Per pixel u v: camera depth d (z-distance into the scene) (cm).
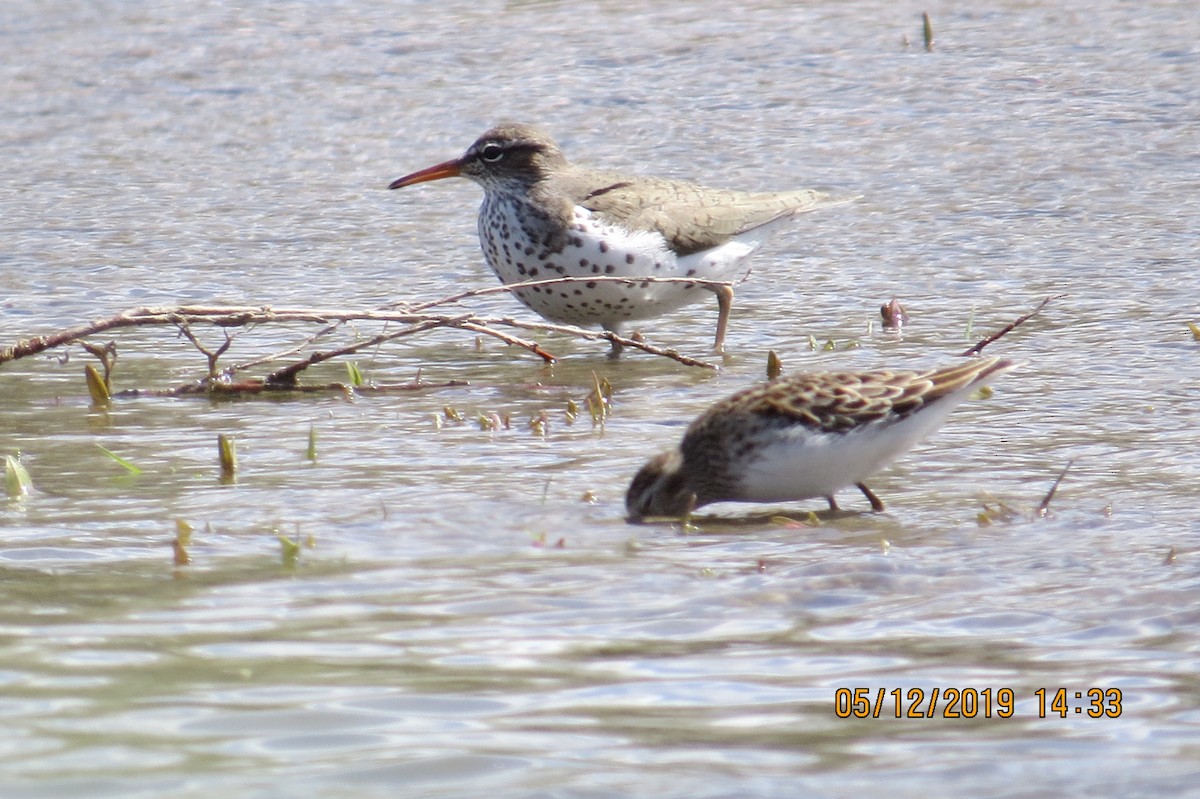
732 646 860
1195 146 2394
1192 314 1709
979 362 1154
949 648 852
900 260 1991
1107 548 1009
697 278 1705
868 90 2734
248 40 3131
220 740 750
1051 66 2822
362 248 2081
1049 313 1742
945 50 2952
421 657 847
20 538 1048
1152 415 1349
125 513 1108
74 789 702
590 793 698
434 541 1045
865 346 1655
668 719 771
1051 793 692
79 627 886
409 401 1473
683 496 1127
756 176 2341
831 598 932
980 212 2159
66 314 1794
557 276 1683
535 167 1712
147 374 1573
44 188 2345
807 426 1105
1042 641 860
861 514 1115
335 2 3422
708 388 1520
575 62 2947
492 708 784
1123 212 2130
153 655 847
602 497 1157
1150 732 750
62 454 1273
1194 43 2928
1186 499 1113
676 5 3347
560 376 1584
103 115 2714
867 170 2359
